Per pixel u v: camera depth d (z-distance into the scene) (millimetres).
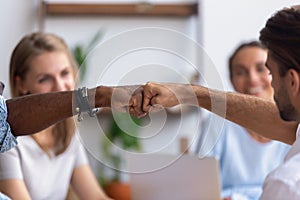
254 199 2256
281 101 1092
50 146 1915
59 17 3619
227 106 1354
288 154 1109
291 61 1041
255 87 2396
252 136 2334
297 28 1037
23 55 1928
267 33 1078
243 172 2336
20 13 3568
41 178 1901
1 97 1182
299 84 1045
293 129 1350
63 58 1951
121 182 3252
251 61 2393
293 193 962
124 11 3607
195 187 1804
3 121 1170
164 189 1850
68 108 1170
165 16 3635
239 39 3633
